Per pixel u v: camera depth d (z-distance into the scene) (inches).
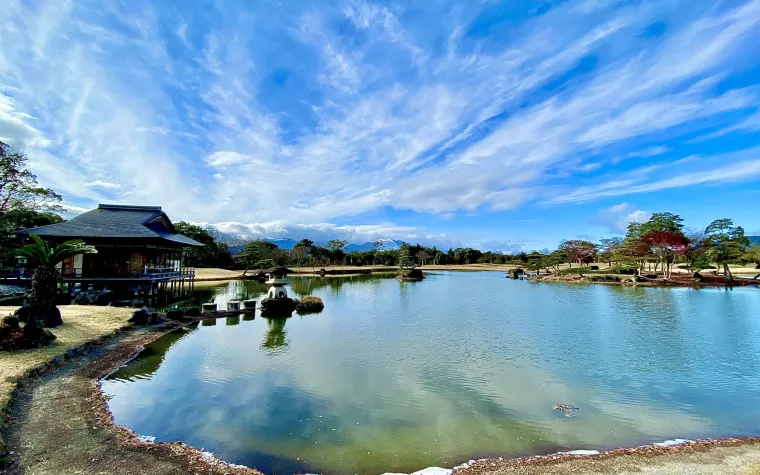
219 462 280.1
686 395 433.4
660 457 293.0
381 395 428.8
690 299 1304.1
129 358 552.4
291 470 277.1
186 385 453.7
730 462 285.3
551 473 271.4
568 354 602.2
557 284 2005.4
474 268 3732.8
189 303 1165.1
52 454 275.3
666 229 2265.0
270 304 966.4
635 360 567.8
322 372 508.7
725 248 1982.0
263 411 382.3
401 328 811.4
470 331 778.8
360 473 274.2
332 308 1115.3
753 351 617.9
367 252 4074.8
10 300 879.1
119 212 1277.1
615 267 2576.3
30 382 406.9
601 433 341.4
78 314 732.7
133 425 344.2
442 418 369.7
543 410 391.2
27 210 1309.1
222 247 3171.8
